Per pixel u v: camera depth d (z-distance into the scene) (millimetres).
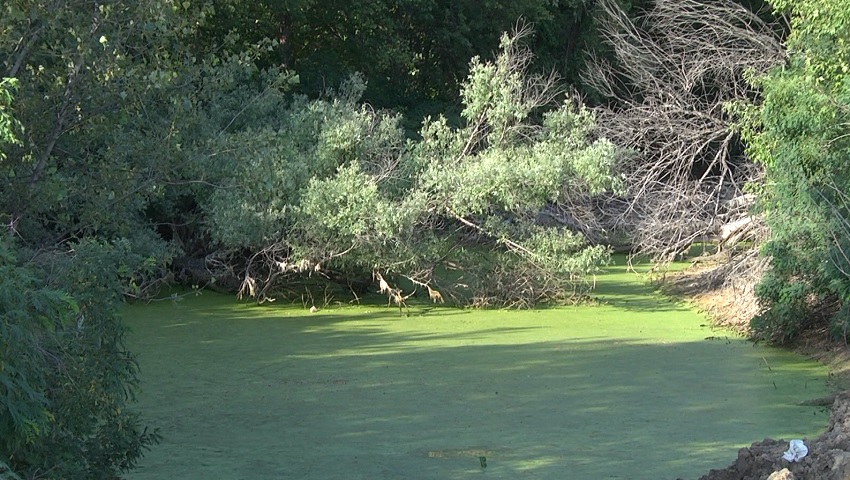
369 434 9242
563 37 28438
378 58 25812
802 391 10672
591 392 10672
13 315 5965
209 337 13508
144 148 9305
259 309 15586
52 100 8758
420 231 16062
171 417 9820
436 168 15750
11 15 8250
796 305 12836
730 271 16406
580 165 15602
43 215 9523
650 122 19062
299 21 25344
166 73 8898
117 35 8773
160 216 17422
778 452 7215
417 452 8703
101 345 7426
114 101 8906
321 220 15109
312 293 16797
